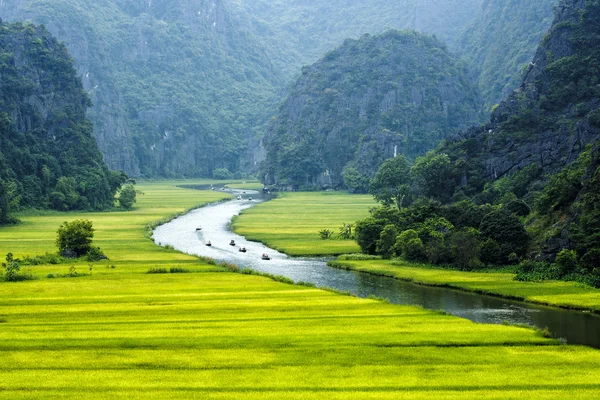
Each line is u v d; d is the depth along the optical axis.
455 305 117.12
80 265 156.75
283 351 81.94
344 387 69.50
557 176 182.88
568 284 133.25
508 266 154.00
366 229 186.88
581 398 66.62
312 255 184.38
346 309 106.62
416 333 90.88
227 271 149.50
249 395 66.94
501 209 165.12
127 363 76.88
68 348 82.81
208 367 75.94
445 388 69.56
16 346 83.19
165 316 100.69
